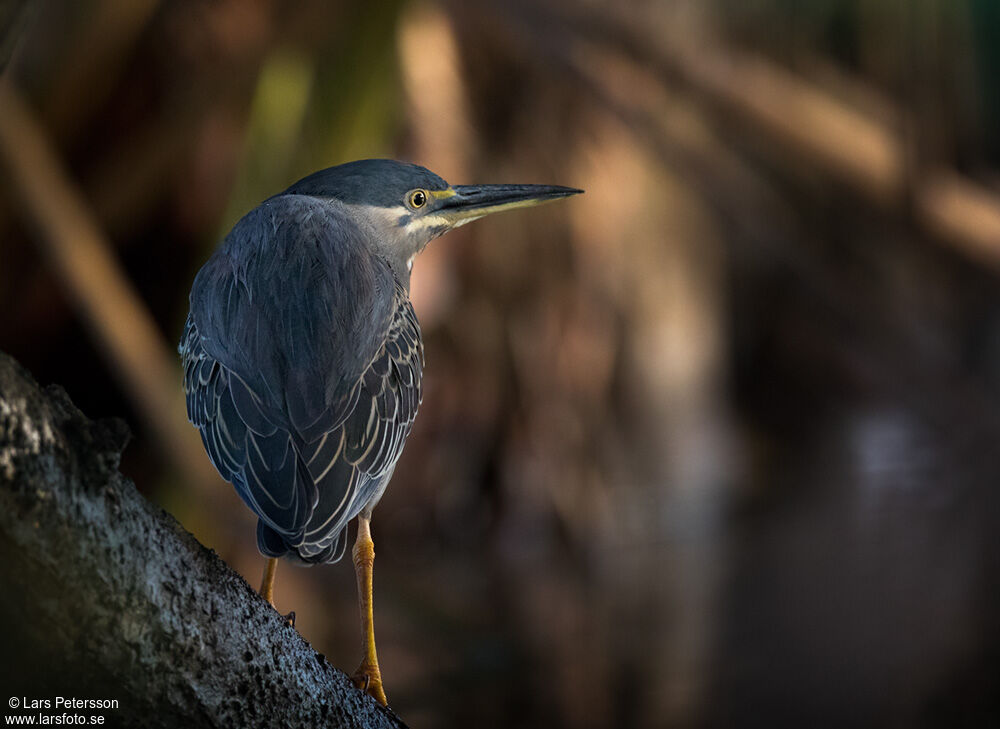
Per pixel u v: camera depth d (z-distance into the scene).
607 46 12.64
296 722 3.29
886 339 13.81
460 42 15.90
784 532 16.94
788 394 21.69
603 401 17.86
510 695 9.52
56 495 2.57
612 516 17.67
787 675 9.76
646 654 10.77
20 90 12.12
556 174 17.09
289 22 11.22
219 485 11.48
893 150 11.79
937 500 18.03
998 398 14.05
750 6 12.35
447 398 17.27
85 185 13.45
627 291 17.86
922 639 11.03
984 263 12.02
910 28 11.66
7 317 13.93
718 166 12.84
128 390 11.24
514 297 17.38
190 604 2.95
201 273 5.20
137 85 13.38
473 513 17.33
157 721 2.92
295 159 11.35
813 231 13.10
